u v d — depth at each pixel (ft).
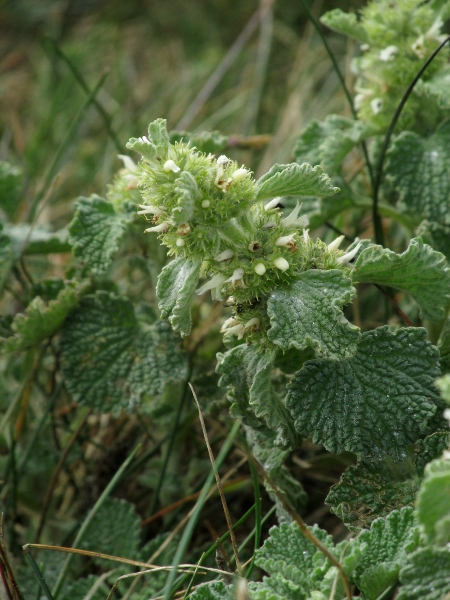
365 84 0.96
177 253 0.68
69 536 0.91
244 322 0.69
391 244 1.11
